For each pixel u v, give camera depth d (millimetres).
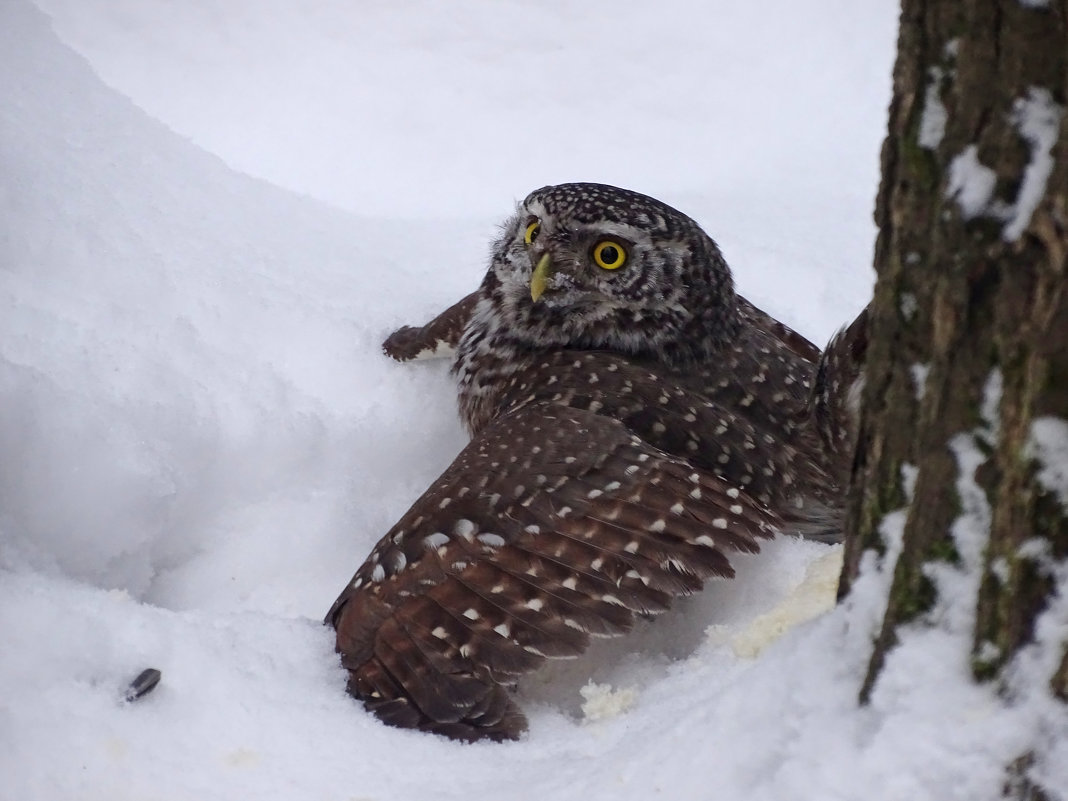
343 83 9633
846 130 8664
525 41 9805
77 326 4340
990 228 1920
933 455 2092
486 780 2732
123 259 4754
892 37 9508
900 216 2094
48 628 3115
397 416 4609
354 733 2949
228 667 3113
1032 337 1891
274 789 2740
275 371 4559
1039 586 1972
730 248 6043
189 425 4156
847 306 5629
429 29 10188
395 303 5121
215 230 5230
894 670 2170
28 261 4590
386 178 8672
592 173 8570
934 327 2057
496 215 6715
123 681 3014
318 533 4102
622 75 9469
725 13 9977
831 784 2156
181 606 3914
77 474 3818
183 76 9891
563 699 3182
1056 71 1818
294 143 9133
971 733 2055
